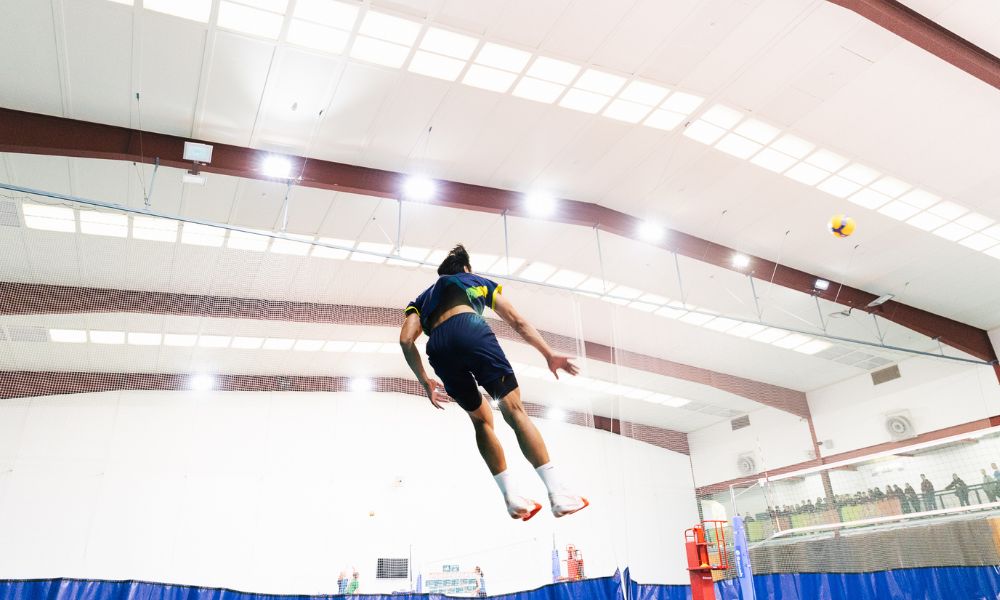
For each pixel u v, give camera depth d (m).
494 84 9.91
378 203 12.21
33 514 14.13
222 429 16.52
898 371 18.95
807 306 16.38
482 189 12.34
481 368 2.00
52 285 12.88
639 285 15.70
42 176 10.73
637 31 9.12
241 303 14.23
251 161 10.70
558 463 19.16
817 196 12.68
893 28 8.61
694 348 18.22
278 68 9.26
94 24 8.28
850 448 19.28
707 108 10.59
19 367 15.20
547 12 8.73
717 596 9.28
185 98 9.64
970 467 15.56
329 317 14.92
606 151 11.62
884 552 15.16
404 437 18.27
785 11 8.84
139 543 14.70
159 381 16.41
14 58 8.68
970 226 13.40
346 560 16.16
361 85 9.72
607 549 18.73
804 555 14.86
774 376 19.83
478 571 16.84
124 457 15.30
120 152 10.01
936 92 10.09
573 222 13.00
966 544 14.34
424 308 2.22
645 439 20.61
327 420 17.67
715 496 19.97
